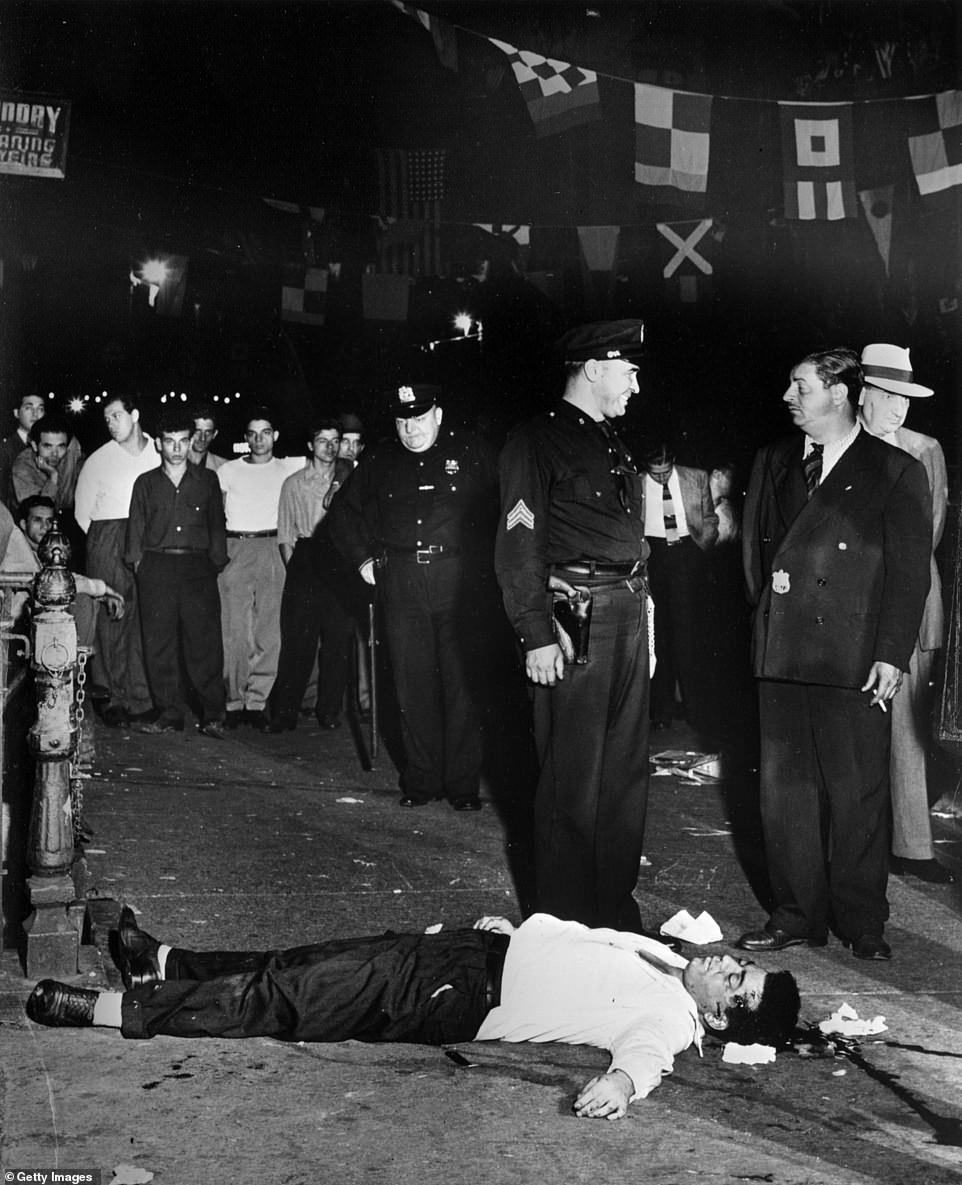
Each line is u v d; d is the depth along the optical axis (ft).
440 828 21.59
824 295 36.70
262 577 30.27
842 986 14.76
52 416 31.32
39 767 13.96
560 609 15.30
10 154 24.39
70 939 13.84
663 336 37.88
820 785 16.24
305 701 32.42
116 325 41.32
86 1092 11.52
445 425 23.68
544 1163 10.39
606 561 15.49
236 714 30.42
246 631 30.27
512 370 42.86
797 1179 10.22
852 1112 11.53
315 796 23.71
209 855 19.67
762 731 16.16
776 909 16.25
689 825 22.13
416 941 12.96
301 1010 12.48
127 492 29.99
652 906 17.85
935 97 24.20
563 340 15.78
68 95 37.22
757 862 19.98
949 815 22.24
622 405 15.78
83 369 41.37
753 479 16.75
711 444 37.52
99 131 37.63
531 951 12.83
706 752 27.71
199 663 29.30
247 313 41.78
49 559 14.19
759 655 15.94
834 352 15.88
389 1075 12.04
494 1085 11.85
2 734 14.16
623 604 15.56
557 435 15.48
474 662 22.76
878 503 15.65
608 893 16.02
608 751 15.85
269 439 30.66
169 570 28.99
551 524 15.49
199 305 41.52
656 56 37.45
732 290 37.91
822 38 36.68
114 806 22.48
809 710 15.92
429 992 12.59
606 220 38.37
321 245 36.06
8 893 15.46
